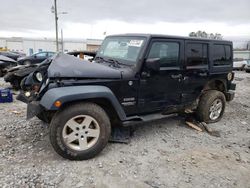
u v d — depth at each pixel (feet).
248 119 18.43
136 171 9.99
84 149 10.55
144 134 14.02
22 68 22.74
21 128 13.87
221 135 14.60
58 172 9.61
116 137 12.87
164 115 13.91
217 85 17.29
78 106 10.25
